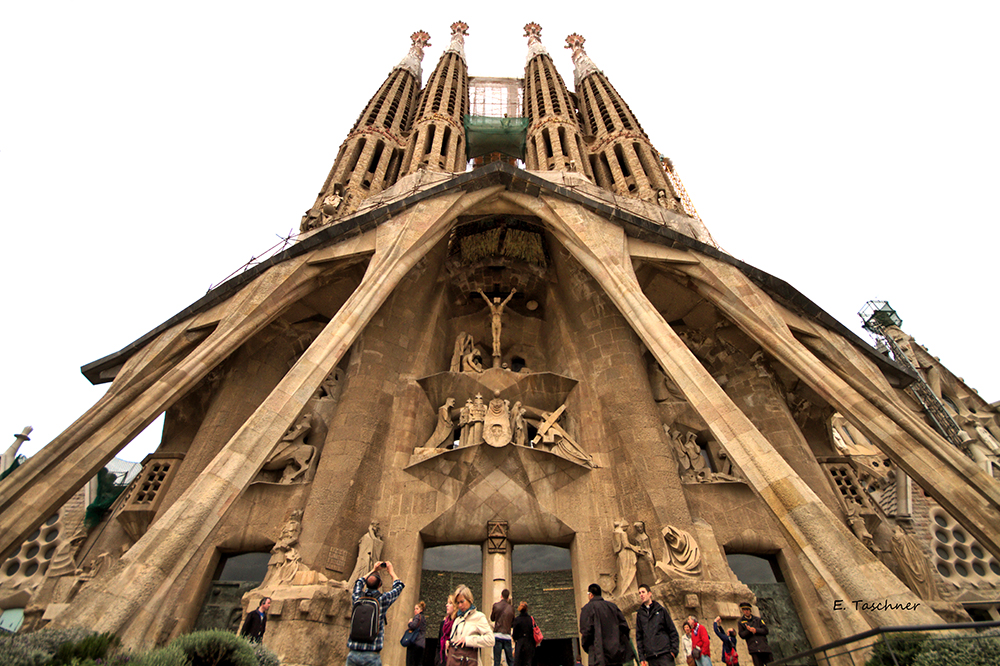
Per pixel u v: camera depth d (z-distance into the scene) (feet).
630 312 54.49
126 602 28.32
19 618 66.90
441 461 56.18
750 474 38.96
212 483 35.40
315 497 51.39
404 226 62.13
